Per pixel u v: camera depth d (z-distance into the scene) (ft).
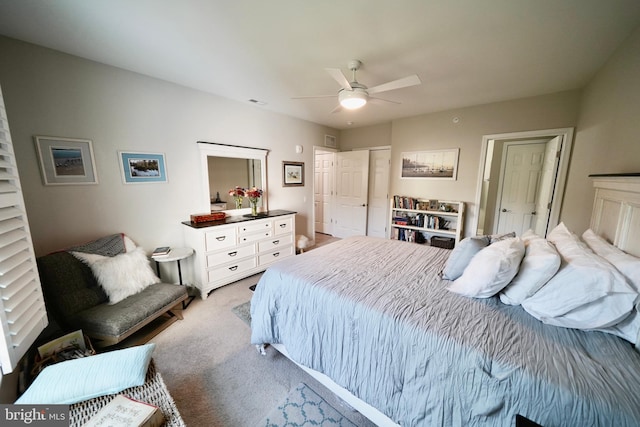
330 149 16.80
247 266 10.63
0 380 3.56
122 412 3.04
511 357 3.15
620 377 2.82
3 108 3.82
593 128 7.86
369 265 6.51
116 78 7.69
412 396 3.63
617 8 4.81
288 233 12.33
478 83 8.85
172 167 9.23
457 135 12.23
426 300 4.62
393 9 4.95
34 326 4.05
